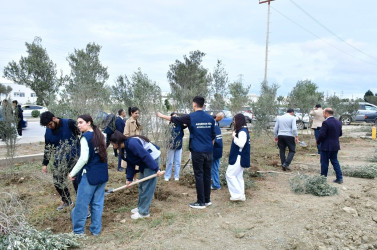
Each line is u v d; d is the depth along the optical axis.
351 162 9.44
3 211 3.74
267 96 12.05
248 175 7.28
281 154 8.46
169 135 6.90
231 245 3.99
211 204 5.51
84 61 10.12
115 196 5.83
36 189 6.31
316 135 11.16
